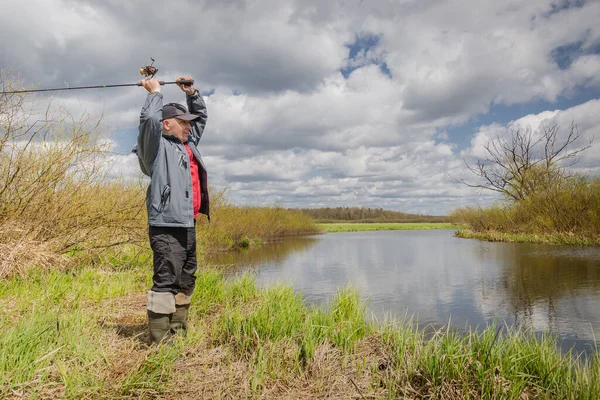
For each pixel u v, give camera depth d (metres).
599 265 10.12
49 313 3.40
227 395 2.43
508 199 25.05
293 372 2.81
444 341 3.33
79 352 2.65
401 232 45.62
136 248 7.97
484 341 3.12
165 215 2.95
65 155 5.88
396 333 3.74
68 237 6.45
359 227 61.62
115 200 7.09
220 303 4.94
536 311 5.79
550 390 2.63
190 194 3.08
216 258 13.80
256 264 11.78
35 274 5.08
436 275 9.45
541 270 9.66
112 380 2.40
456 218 41.06
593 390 2.49
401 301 6.54
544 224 19.77
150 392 2.37
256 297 5.45
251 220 22.53
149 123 2.85
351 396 2.54
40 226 5.79
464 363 2.87
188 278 3.31
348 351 3.34
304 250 17.70
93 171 6.44
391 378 2.76
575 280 8.17
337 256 14.50
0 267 4.90
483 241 22.06
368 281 8.57
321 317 4.03
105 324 3.57
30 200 5.66
